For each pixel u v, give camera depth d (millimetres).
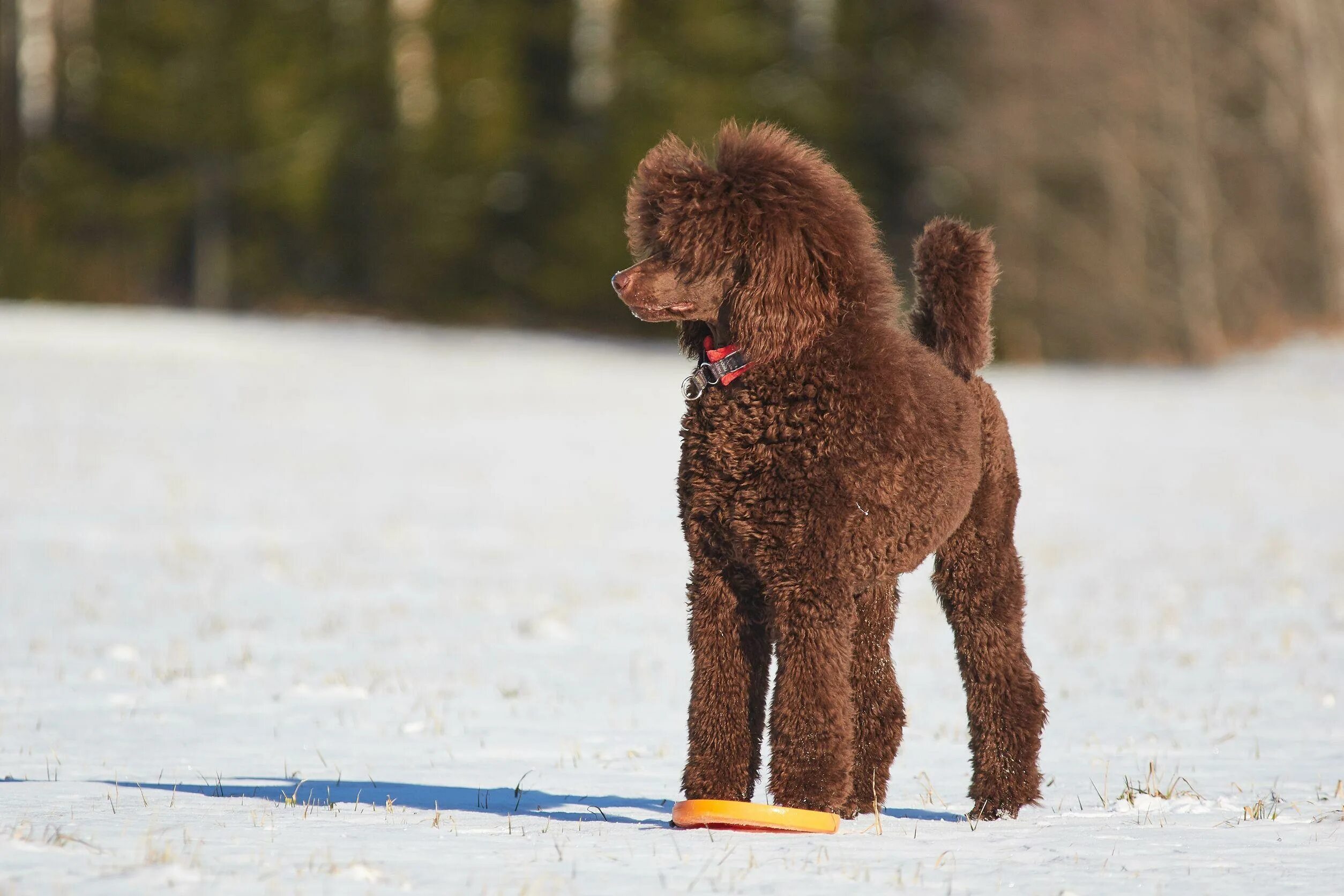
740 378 5887
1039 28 53219
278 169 58156
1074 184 56594
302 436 28047
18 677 9664
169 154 59031
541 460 26219
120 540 16703
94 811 5824
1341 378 43750
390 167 59500
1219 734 8445
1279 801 6520
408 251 59875
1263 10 52406
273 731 8273
